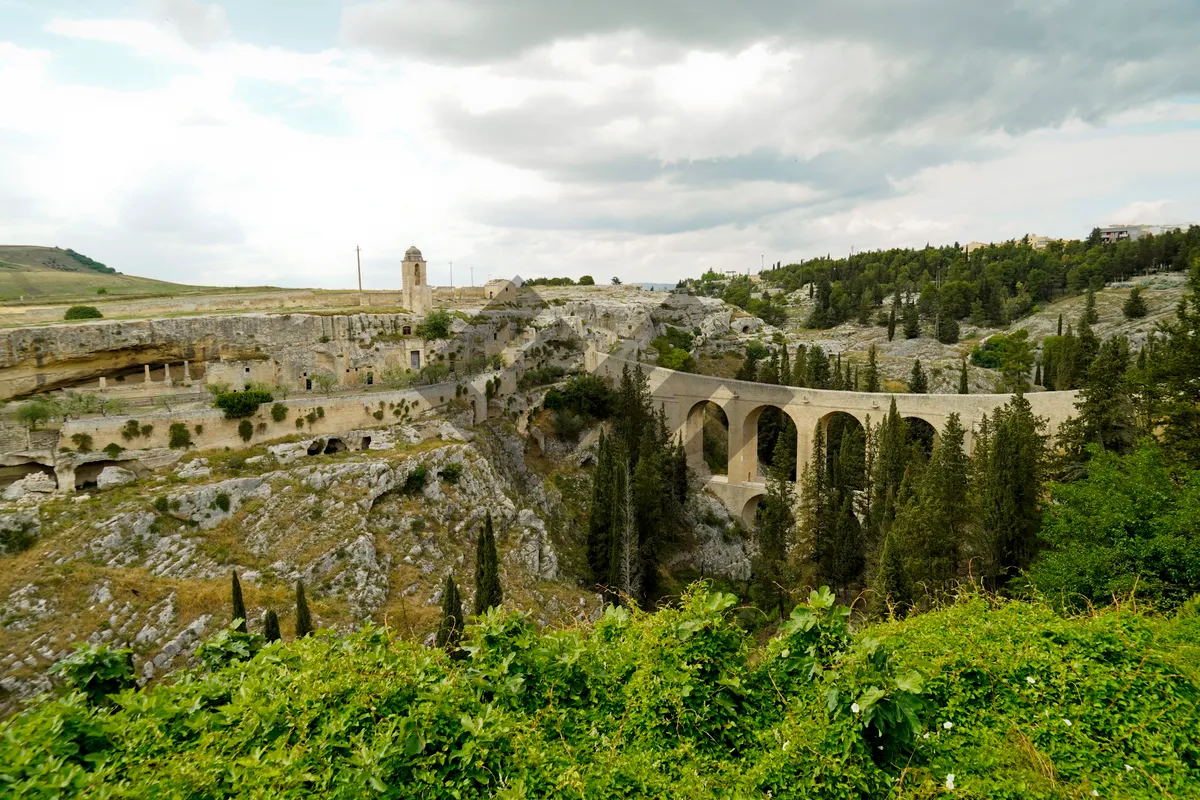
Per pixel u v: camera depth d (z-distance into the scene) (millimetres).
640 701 12289
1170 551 21781
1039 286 167000
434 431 63250
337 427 58938
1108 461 29828
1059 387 80188
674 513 69875
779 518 57781
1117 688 11844
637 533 55500
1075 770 10531
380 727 10914
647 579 58469
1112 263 157250
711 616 12805
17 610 36219
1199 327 35250
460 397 69062
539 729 11672
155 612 37812
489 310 95562
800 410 70625
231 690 12648
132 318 66062
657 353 111750
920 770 10320
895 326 154375
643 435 69750
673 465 70625
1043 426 51969
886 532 46031
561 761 10594
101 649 13836
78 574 38750
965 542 42844
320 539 45906
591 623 17219
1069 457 47250
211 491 46781
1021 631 14000
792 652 12602
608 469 59312
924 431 84500
